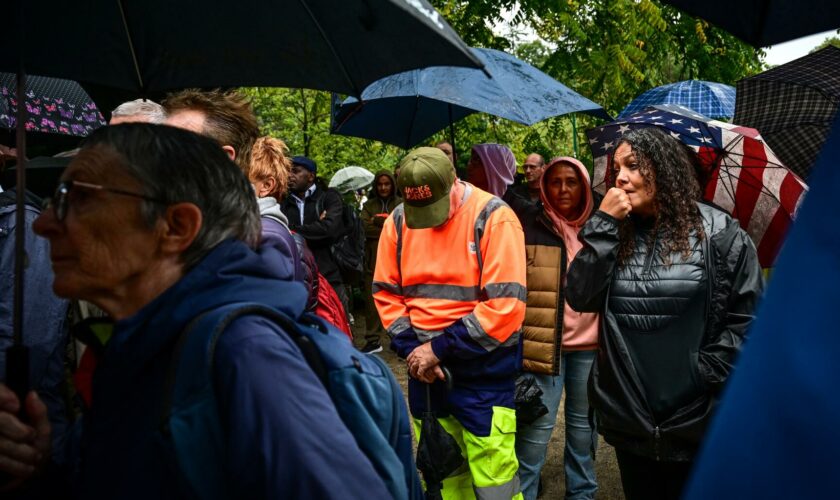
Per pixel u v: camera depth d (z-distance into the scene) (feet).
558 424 16.44
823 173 1.83
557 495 13.10
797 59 11.39
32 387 6.70
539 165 15.47
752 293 7.33
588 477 11.44
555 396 10.98
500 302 8.94
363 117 16.46
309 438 3.29
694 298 7.39
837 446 1.63
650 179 7.64
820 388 1.67
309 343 3.69
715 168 10.07
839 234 1.74
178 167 3.68
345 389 3.69
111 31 5.14
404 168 9.08
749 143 9.69
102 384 3.52
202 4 4.82
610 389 7.75
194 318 3.44
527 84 13.61
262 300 3.63
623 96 24.52
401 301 9.76
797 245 1.81
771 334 1.78
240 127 6.39
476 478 9.37
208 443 3.24
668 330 7.47
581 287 7.88
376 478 3.47
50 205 3.66
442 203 9.07
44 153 13.89
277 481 3.22
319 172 28.81
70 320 7.57
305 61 4.76
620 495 13.07
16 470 3.71
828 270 1.73
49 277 6.87
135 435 3.33
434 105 16.90
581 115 24.02
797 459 1.67
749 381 1.79
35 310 6.74
